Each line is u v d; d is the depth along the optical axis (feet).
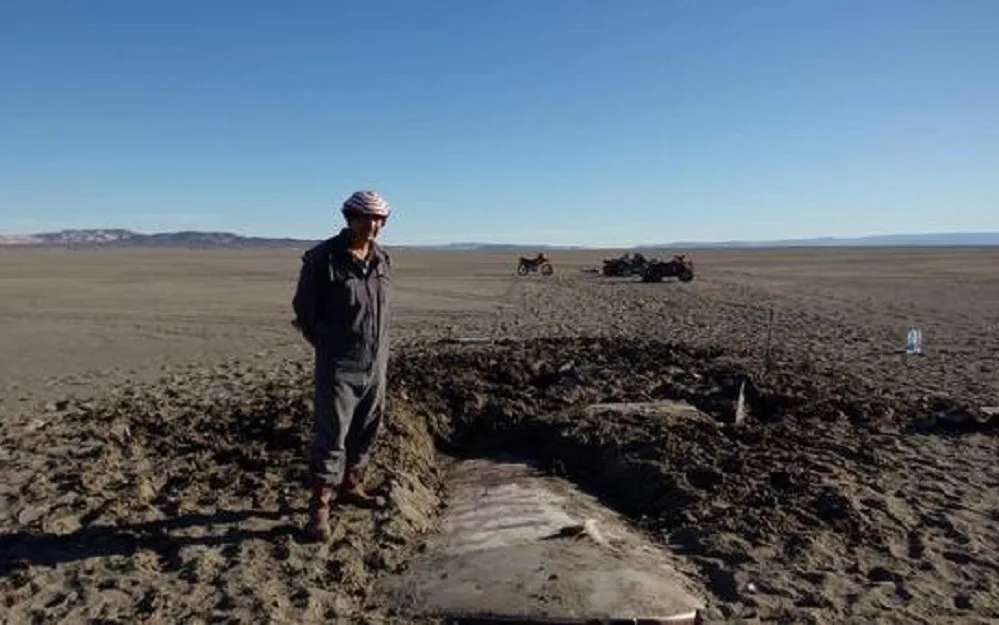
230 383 42.19
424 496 22.80
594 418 28.86
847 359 49.21
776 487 23.09
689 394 33.91
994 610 16.62
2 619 16.14
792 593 17.19
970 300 97.55
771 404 32.76
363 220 18.71
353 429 20.43
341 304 18.89
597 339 49.42
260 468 24.81
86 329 69.46
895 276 154.51
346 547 18.86
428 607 16.30
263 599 16.62
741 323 72.23
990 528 20.66
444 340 54.75
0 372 47.50
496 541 19.34
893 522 20.89
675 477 23.27
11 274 174.70
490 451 29.14
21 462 26.05
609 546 18.93
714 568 18.43
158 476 24.18
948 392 37.81
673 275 139.13
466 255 431.43
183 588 17.21
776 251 477.36
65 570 18.10
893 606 16.74
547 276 163.22
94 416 32.96
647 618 15.65
